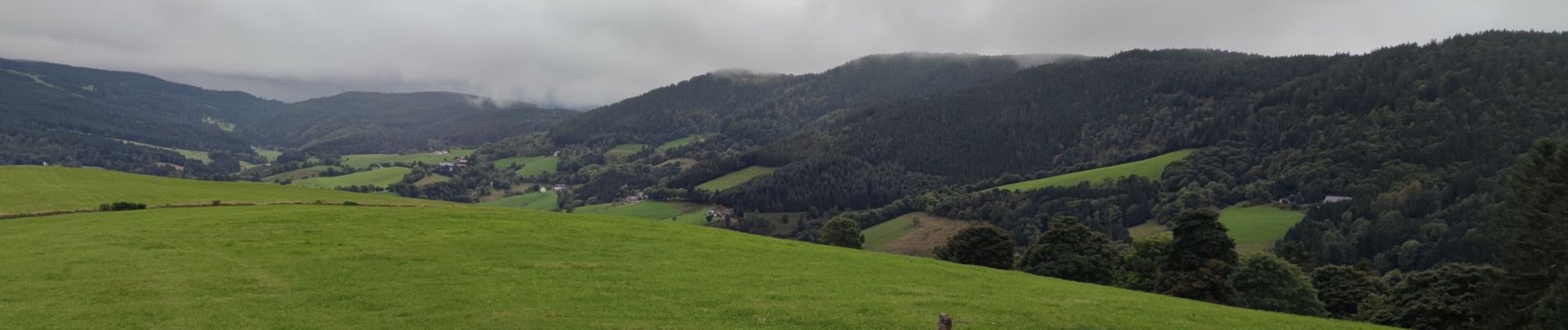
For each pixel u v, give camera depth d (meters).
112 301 33.97
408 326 30.56
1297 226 155.38
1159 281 76.81
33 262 43.22
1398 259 138.75
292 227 59.84
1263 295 74.00
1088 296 48.84
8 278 38.62
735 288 42.78
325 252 48.84
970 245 98.75
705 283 44.06
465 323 31.36
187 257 45.72
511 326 31.02
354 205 92.94
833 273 51.84
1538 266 54.50
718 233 74.19
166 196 88.88
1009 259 98.62
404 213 71.56
